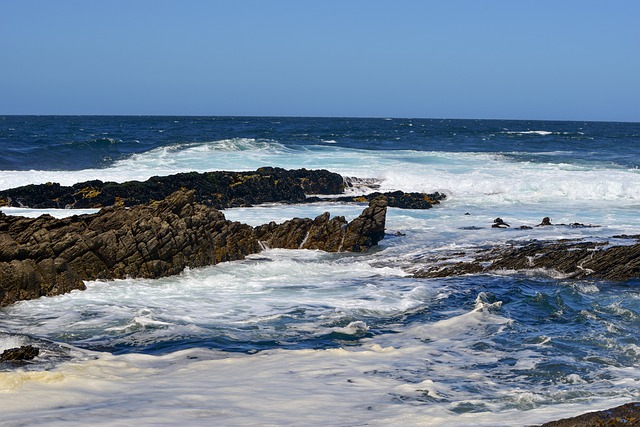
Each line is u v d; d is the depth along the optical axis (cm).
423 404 972
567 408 947
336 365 1162
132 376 1087
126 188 2992
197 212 2005
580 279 1891
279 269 1959
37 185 2942
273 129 9794
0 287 1536
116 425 848
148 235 1817
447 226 2642
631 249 1942
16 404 921
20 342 1247
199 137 7281
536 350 1269
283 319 1478
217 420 884
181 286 1753
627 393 1027
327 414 923
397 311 1561
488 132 9969
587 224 2677
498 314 1532
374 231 2269
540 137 8419
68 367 1101
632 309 1582
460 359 1214
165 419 879
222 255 2033
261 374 1105
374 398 997
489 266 1986
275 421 888
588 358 1223
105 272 1750
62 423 852
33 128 9725
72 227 1747
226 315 1504
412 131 9988
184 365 1157
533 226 2611
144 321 1425
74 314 1474
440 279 1883
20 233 1662
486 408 956
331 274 1945
